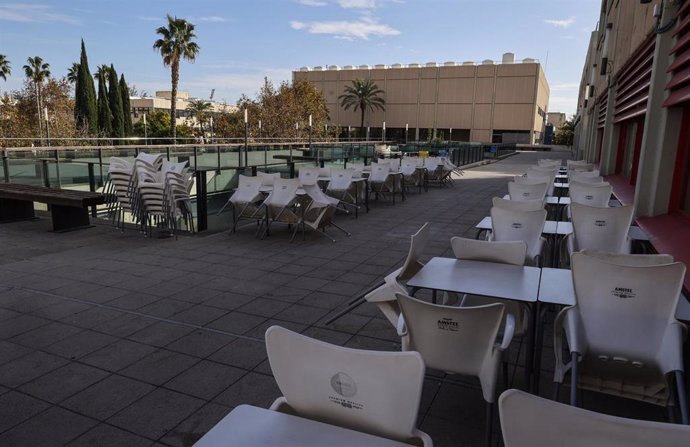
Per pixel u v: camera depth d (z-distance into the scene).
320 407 1.52
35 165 9.40
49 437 2.45
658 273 2.26
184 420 2.60
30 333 3.65
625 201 6.85
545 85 60.59
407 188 12.74
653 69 5.28
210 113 41.53
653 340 2.33
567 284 2.84
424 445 1.37
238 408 1.51
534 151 46.25
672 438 1.01
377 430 1.46
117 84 33.97
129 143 28.70
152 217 7.32
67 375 3.05
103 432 2.49
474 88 50.69
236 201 7.11
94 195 6.86
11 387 2.91
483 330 2.16
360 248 6.42
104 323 3.85
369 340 3.61
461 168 20.61
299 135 30.41
